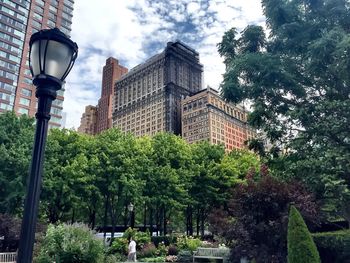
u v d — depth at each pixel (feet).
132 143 112.88
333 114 44.68
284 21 47.62
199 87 511.40
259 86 45.70
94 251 38.68
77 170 98.43
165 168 112.78
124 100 525.34
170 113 441.27
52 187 94.73
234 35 53.93
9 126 96.27
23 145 91.86
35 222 11.39
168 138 127.34
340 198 39.42
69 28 333.83
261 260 36.63
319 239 44.14
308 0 46.29
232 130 404.16
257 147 52.70
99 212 133.08
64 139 107.65
